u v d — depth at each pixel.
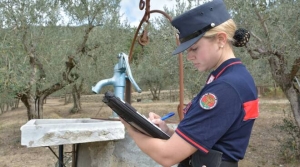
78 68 9.38
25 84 6.98
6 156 6.95
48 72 8.10
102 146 2.42
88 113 14.87
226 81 1.14
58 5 8.10
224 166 1.14
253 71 6.40
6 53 6.24
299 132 5.85
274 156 6.30
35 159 6.63
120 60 2.48
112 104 1.20
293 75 5.20
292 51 4.74
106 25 9.38
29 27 7.40
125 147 2.38
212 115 1.11
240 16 4.88
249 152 6.67
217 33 1.18
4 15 7.05
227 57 1.23
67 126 2.10
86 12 8.76
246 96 1.14
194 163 1.19
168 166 1.17
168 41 7.55
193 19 1.20
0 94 6.60
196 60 1.24
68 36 8.77
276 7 4.87
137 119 1.20
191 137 1.12
